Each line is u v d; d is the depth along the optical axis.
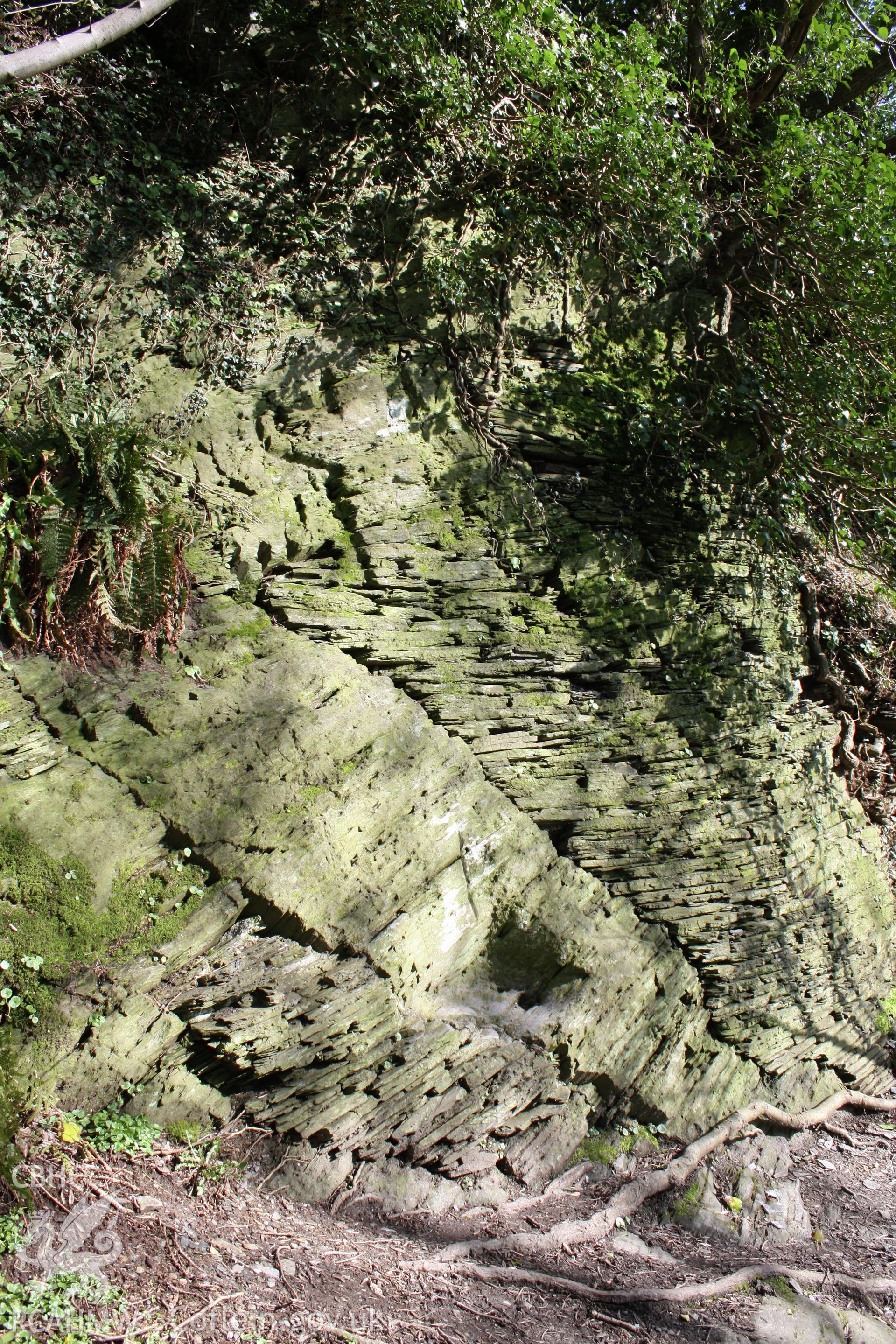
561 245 6.88
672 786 6.41
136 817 4.55
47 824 4.35
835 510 7.47
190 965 4.51
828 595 8.24
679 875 6.32
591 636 6.36
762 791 6.95
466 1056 5.28
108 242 5.50
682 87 7.70
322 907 4.80
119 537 4.63
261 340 5.91
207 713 4.96
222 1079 4.72
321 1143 4.82
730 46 8.05
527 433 6.54
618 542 6.68
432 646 5.76
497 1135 5.36
